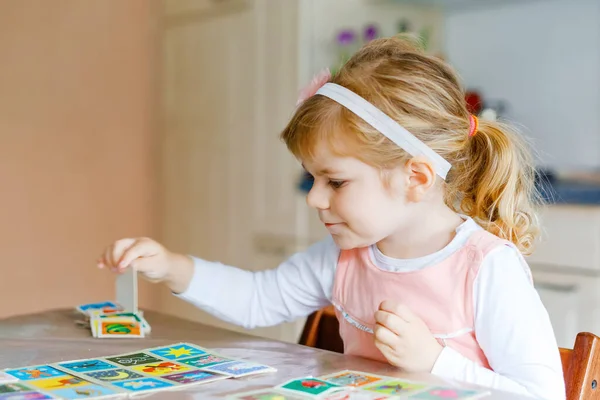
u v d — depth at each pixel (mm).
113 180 3293
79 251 3217
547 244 2213
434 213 1092
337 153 1021
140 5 3332
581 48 2662
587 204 2117
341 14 2758
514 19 2828
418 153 1027
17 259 3062
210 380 878
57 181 3148
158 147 3379
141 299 3355
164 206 3324
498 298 1003
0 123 3004
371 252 1150
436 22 3021
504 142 1159
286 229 2742
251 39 2846
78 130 3193
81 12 3188
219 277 1305
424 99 1042
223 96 2982
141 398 807
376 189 1025
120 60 3291
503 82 2869
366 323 1141
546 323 1000
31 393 821
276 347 1079
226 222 2996
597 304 2109
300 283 1275
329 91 1055
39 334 1164
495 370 994
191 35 3135
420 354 939
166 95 3287
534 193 1315
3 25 3000
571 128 2701
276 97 2762
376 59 1081
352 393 824
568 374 1020
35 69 3080
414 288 1074
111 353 1032
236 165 2939
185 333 1178
